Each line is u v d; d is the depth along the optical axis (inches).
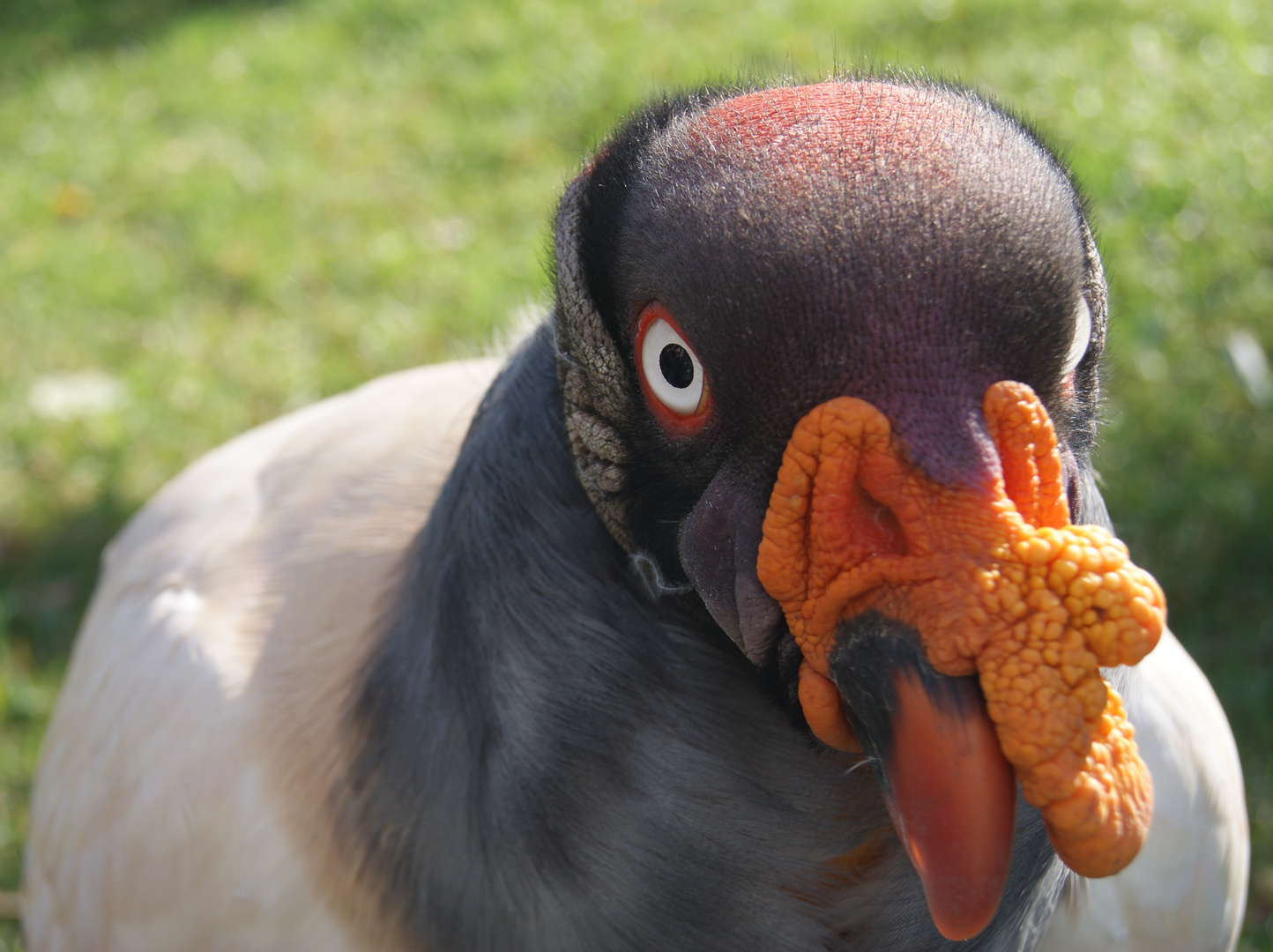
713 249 18.3
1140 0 72.6
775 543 18.4
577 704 20.3
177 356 52.4
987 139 18.3
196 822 23.2
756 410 18.4
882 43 69.7
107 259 57.8
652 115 19.9
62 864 25.1
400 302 54.2
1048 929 23.7
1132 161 58.5
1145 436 44.6
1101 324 19.4
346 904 22.1
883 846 20.7
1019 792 20.4
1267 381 46.0
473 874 21.0
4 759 38.4
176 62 74.2
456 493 21.0
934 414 17.9
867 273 17.9
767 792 20.4
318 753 22.4
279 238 58.7
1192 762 24.4
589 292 19.7
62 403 50.3
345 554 23.6
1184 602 39.7
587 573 20.4
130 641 25.3
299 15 78.3
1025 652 17.7
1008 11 71.9
